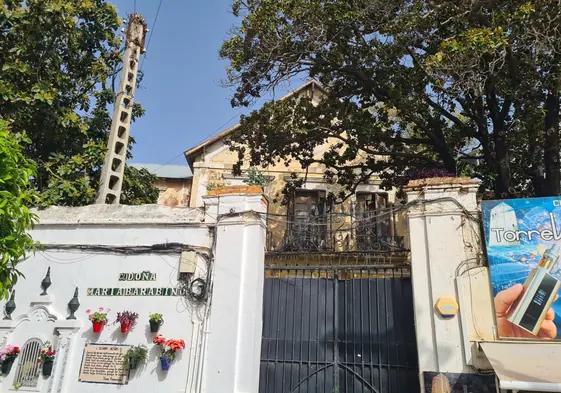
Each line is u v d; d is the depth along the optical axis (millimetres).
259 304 7227
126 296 7539
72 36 12383
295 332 7449
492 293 6426
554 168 10906
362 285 7488
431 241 6828
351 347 7199
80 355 7328
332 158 14531
